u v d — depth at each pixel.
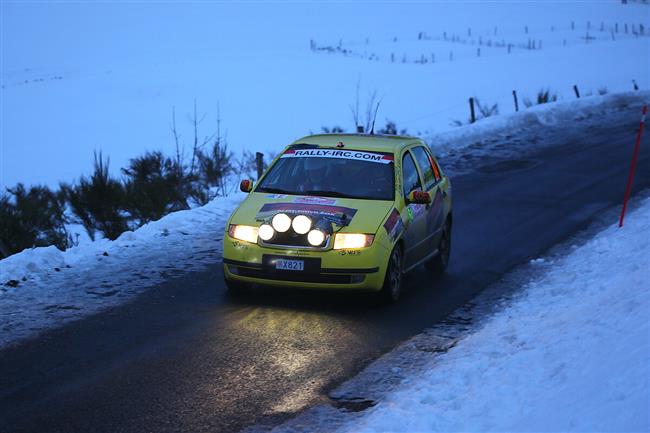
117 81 75.31
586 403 6.50
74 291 12.95
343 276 11.49
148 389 8.77
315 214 11.77
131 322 11.27
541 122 39.44
